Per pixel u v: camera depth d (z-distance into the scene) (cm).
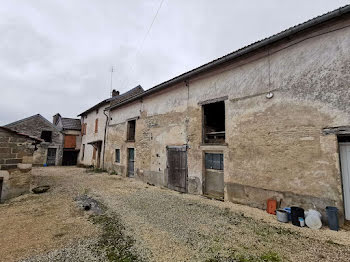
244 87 546
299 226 378
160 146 844
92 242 319
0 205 528
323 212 379
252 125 515
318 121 402
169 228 376
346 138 386
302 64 436
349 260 262
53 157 1823
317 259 266
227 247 302
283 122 455
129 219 425
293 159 430
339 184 366
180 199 596
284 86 462
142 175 941
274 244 310
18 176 623
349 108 364
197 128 676
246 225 388
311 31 427
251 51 524
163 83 817
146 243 315
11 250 289
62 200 580
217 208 498
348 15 377
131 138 1148
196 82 701
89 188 763
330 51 399
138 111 1039
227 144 568
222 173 600
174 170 754
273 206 446
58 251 289
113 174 1189
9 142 605
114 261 264
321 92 403
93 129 1652
